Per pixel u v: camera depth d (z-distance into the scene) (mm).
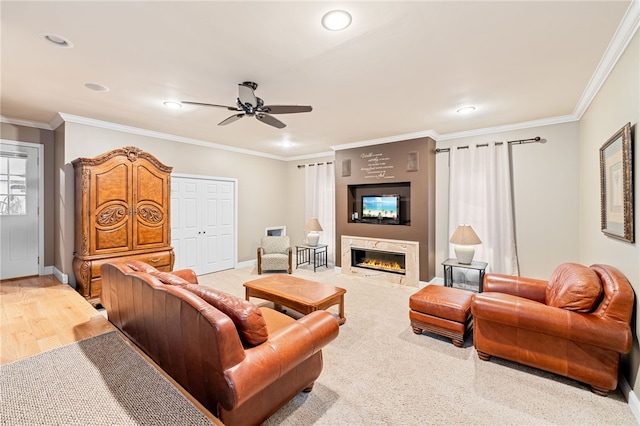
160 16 1862
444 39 2125
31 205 4352
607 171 2553
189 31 2029
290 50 2277
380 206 5379
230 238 6117
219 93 3154
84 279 3658
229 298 1769
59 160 4188
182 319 1679
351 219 5832
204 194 5648
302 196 7039
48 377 1898
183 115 3924
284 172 7258
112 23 1939
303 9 1787
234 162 6152
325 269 6086
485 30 2016
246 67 2557
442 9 1791
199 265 5574
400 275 5012
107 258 3846
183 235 5320
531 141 4145
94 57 2396
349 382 2232
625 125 2104
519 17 1871
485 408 1947
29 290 3750
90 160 3719
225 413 1538
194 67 2564
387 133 4840
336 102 3400
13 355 2195
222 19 1890
